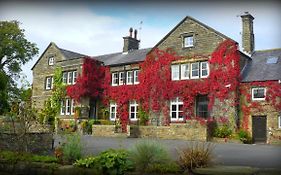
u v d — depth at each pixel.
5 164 10.88
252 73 25.55
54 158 10.68
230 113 24.72
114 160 8.99
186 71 27.61
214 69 25.89
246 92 24.84
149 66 29.67
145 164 8.90
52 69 37.94
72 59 34.84
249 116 24.52
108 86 32.91
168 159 9.18
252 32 28.80
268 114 23.78
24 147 12.47
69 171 9.42
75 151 10.59
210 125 24.23
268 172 7.59
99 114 33.25
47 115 33.62
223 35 25.86
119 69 32.47
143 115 29.33
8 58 37.66
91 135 28.27
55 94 35.78
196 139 23.41
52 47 38.75
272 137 23.33
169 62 28.50
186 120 25.39
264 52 27.98
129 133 25.86
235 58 25.14
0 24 36.81
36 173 10.07
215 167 8.55
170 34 28.95
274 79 23.86
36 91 39.16
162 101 28.39
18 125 13.37
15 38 37.94
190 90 26.81
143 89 29.73
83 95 33.28
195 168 8.38
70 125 31.12
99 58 37.75
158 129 25.47
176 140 23.00
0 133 12.66
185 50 27.83
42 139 14.03
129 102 31.20
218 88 25.48
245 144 21.44
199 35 27.25
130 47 36.25
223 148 17.38
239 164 11.00
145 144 9.27
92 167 9.24
